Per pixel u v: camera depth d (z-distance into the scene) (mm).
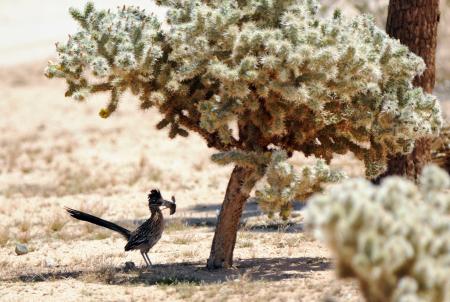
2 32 150875
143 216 48438
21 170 71062
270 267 30672
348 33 26375
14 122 101312
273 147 31984
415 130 27328
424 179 17422
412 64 27922
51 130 94938
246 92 25078
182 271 30453
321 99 25922
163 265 32406
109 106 28250
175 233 41469
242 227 41156
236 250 35250
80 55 27266
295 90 24953
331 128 28656
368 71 25938
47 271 32594
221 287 26359
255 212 46719
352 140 29078
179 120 29656
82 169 68812
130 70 26875
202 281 28000
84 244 39906
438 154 46562
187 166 69562
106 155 76875
